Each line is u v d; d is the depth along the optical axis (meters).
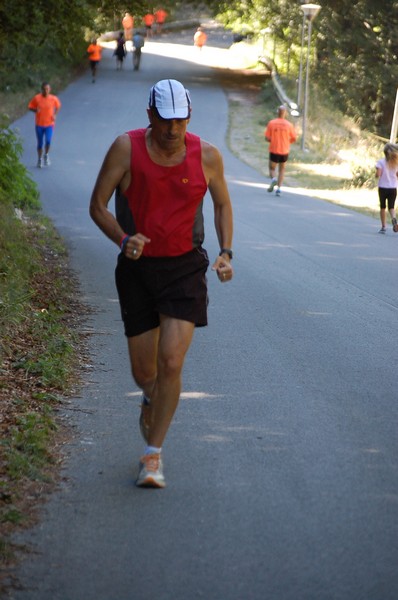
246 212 31.05
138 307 8.65
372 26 67.81
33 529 7.56
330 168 47.38
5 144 24.31
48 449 9.34
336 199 36.53
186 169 8.41
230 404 11.02
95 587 6.69
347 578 6.89
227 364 12.79
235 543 7.42
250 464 9.13
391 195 27.33
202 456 9.32
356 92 69.38
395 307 16.95
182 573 6.93
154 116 8.17
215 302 16.92
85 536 7.47
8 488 8.27
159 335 8.58
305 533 7.62
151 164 8.34
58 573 6.87
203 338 14.23
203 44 106.12
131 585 6.73
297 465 9.12
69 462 9.07
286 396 11.38
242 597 6.59
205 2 81.00
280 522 7.82
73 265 20.06
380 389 11.77
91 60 72.62
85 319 15.28
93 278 18.77
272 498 8.32
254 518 7.89
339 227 28.44
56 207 29.09
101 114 59.94
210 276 19.53
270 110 66.00
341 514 8.00
